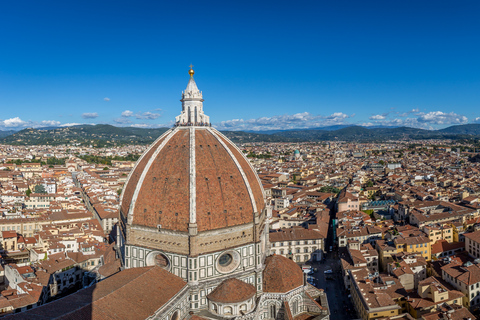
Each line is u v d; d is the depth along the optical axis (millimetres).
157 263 111000
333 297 164750
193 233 101312
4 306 138250
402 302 146125
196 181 106000
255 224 111375
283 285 112312
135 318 85125
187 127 120750
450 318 122875
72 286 180625
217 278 106562
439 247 198500
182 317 100250
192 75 126500
